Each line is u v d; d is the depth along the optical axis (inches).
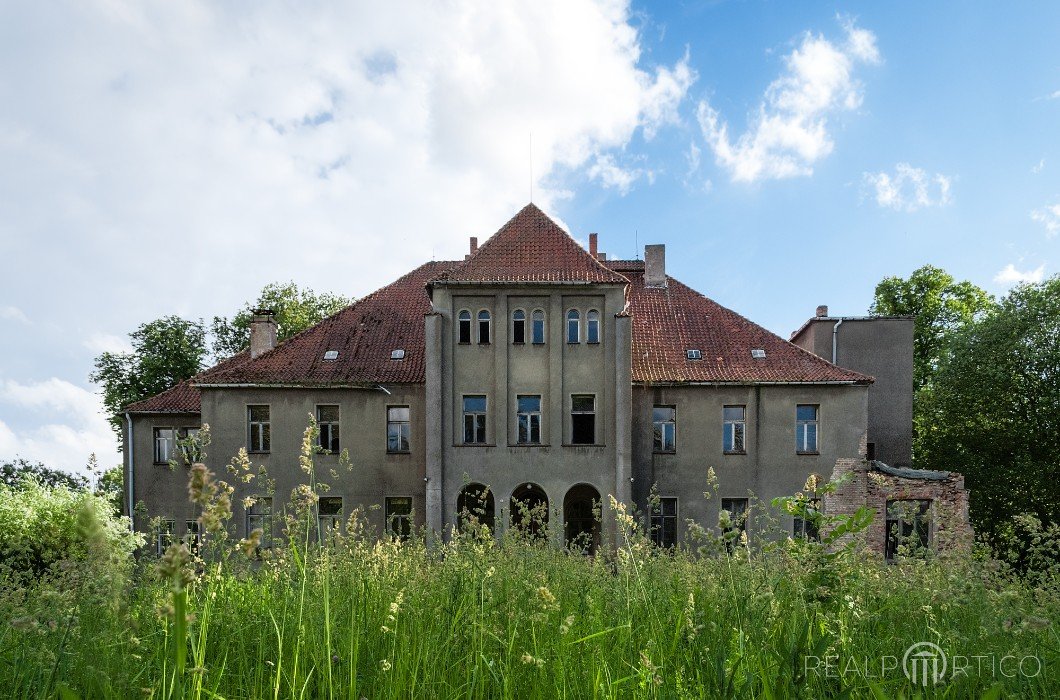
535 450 823.7
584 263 865.5
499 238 902.4
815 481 136.3
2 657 124.7
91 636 129.9
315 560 175.8
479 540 307.3
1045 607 168.1
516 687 124.9
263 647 142.3
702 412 866.8
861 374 873.5
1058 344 1066.1
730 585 175.6
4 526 641.0
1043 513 1027.3
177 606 77.8
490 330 845.8
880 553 217.0
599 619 157.4
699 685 110.3
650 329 961.5
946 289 1523.1
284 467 872.3
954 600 167.5
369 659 136.7
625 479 808.3
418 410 884.0
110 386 1466.5
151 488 946.7
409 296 1049.5
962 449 1123.3
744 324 964.0
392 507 876.6
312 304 1692.9
